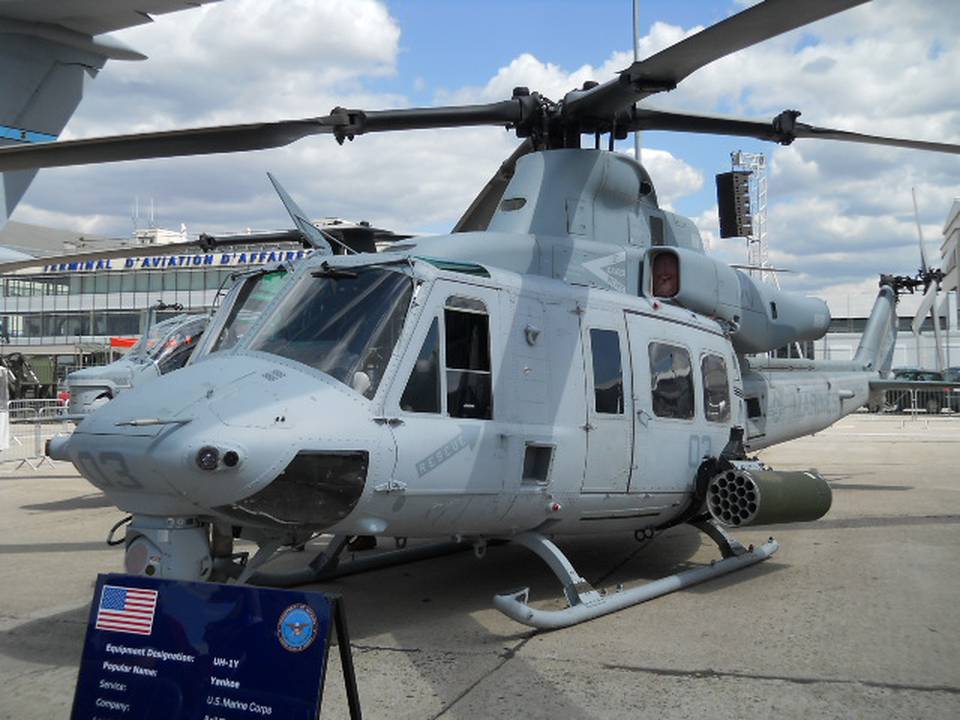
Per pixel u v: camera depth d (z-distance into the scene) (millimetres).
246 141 6055
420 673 4613
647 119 7414
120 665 3029
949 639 5152
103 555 8297
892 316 12961
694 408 7086
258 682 2830
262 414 4496
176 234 61906
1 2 12406
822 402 10594
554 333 6020
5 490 13750
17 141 13562
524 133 7664
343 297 5332
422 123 6645
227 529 5109
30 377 42875
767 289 8852
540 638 5258
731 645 5078
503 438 5480
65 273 53344
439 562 7664
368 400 4883
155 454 4344
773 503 6527
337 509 4723
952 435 25406
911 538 8641
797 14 4660
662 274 7551
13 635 5496
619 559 7762
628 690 4320
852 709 4035
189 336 12141
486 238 6758
